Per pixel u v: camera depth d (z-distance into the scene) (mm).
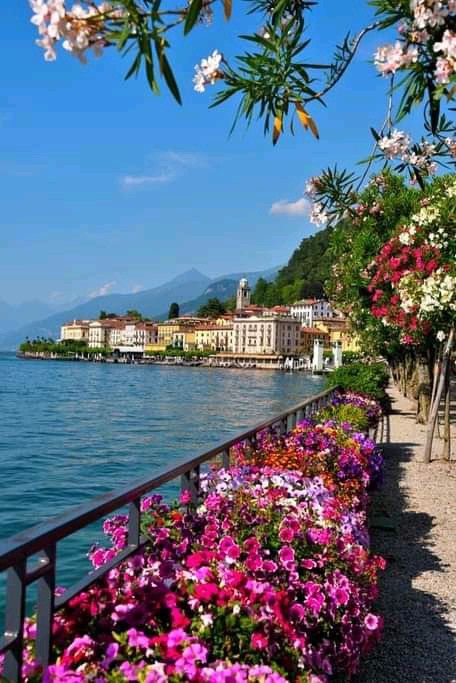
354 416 14258
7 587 2355
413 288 11602
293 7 2947
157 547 3893
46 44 1912
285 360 166875
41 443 27234
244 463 6980
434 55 2697
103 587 3260
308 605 3779
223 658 2998
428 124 3348
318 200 4992
